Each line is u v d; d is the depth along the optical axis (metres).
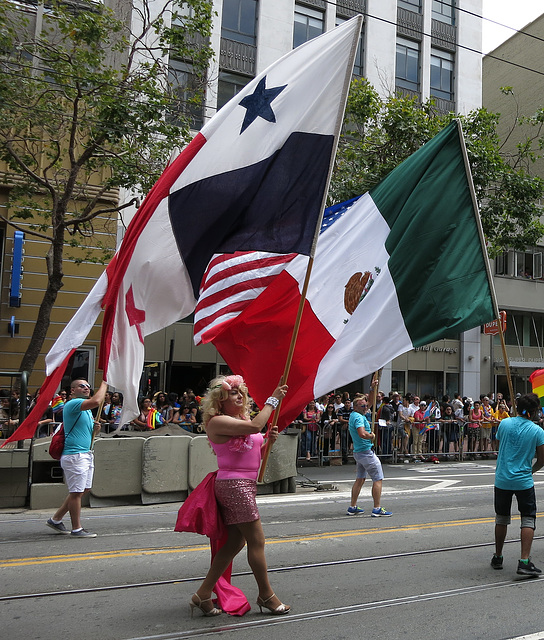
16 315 18.16
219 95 22.66
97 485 9.80
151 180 15.17
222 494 4.46
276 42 23.81
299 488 11.93
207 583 4.65
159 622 4.65
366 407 9.18
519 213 18.81
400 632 4.45
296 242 5.36
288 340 5.73
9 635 4.41
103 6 15.43
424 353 26.56
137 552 6.77
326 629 4.50
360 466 9.14
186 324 21.94
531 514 5.89
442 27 27.66
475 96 28.17
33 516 9.03
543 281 29.05
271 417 5.04
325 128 5.48
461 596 5.31
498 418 19.16
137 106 14.49
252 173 5.59
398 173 6.39
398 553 6.82
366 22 25.81
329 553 6.79
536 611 4.94
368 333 5.91
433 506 9.96
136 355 5.58
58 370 5.79
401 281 6.08
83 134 17.53
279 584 5.63
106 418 14.16
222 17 22.97
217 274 5.71
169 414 15.09
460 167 6.38
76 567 6.18
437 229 6.22
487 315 6.07
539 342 29.30
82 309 5.86
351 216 6.36
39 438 11.14
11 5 14.79
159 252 5.62
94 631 4.48
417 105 21.41
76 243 16.75
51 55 14.42
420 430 17.33
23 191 15.51
